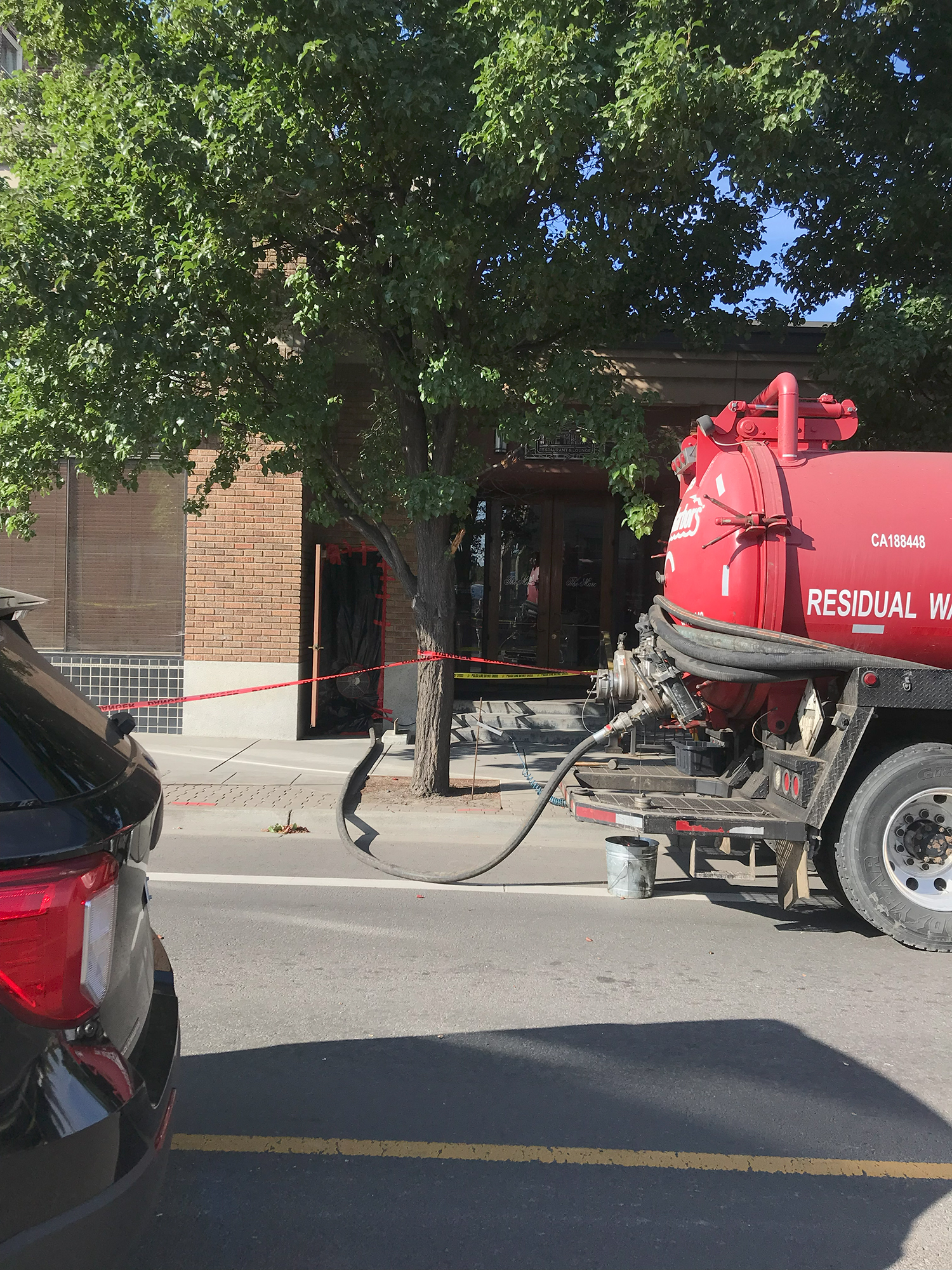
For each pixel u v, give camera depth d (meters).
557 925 5.62
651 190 7.58
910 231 8.62
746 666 5.67
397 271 7.27
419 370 7.94
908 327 8.02
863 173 8.59
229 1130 3.34
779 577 5.71
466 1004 4.46
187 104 6.62
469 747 11.31
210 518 11.62
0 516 10.89
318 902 5.95
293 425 7.59
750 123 6.58
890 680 5.42
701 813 5.66
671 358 11.87
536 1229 2.85
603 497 14.47
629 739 7.89
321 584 11.61
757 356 11.84
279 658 11.70
